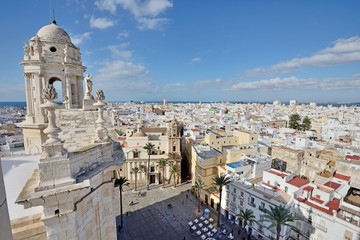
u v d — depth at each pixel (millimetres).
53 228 9734
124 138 81438
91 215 12133
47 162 9289
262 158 55438
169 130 69500
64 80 23641
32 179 10281
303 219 35875
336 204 35062
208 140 70688
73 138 14812
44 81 22891
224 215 49594
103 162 13195
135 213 52469
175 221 49125
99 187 12906
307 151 64125
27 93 23516
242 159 56531
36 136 23281
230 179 48531
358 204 32594
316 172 58438
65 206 9852
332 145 73500
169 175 70438
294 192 37812
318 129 146375
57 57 23281
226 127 99125
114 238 14320
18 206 13227
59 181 9586
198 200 58812
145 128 94562
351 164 47844
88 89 17828
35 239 11227
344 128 108375
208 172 57188
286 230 36375
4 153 64250
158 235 44281
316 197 37500
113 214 14211
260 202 40219
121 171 70625
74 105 24781
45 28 23422
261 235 39875
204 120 162125
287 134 97688
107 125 19453
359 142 70250
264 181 44750
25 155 18172
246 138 69812
